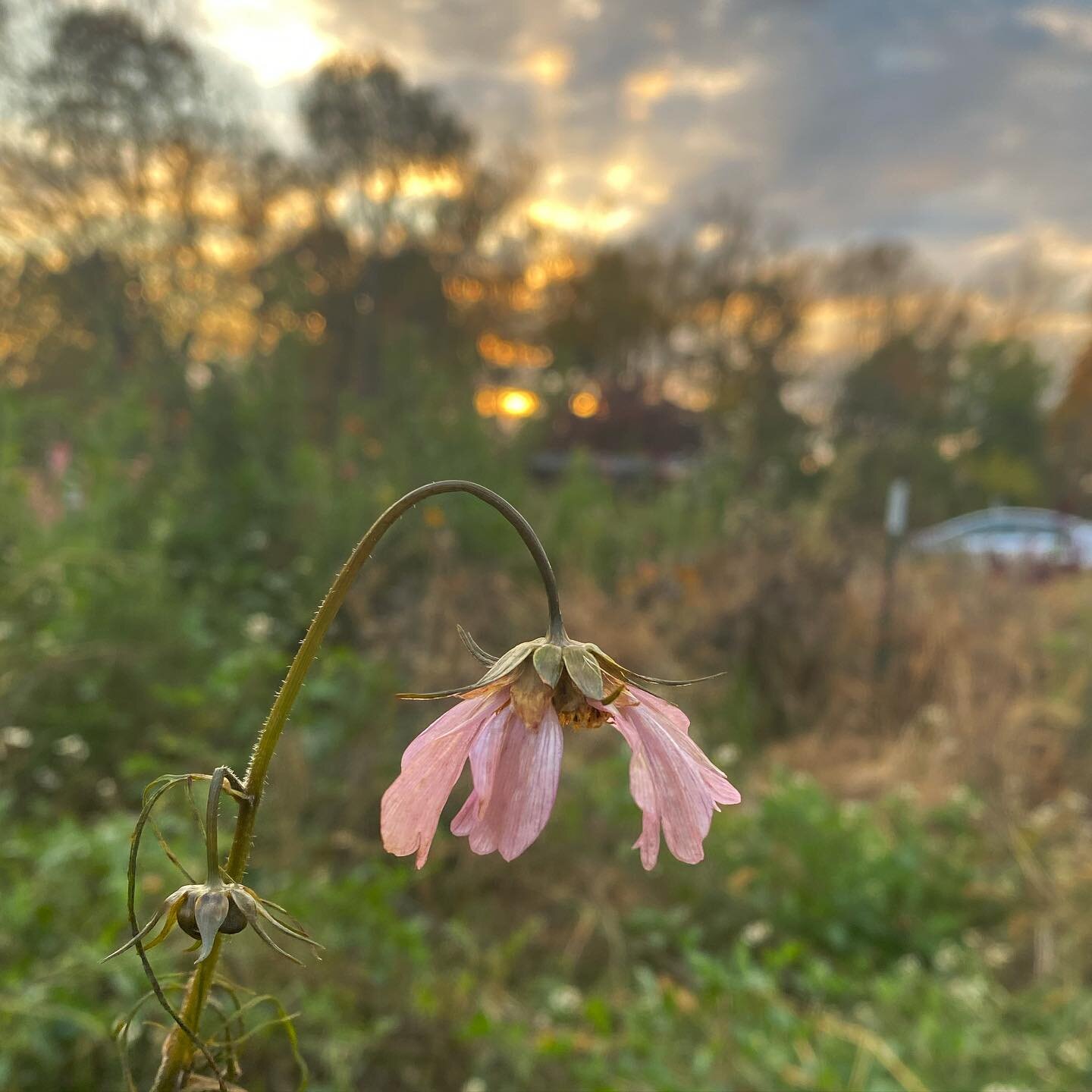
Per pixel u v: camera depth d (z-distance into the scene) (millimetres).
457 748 1014
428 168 24672
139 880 2602
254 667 4176
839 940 3484
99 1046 2154
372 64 22500
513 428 9594
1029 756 5270
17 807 3508
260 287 18625
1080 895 3869
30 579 4352
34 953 2395
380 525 885
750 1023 2914
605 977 3162
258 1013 2389
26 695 3828
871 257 38219
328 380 18438
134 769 3248
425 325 25484
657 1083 2520
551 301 37094
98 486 5664
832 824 4035
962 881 3990
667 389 40250
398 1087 2512
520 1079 2549
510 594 6344
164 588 4844
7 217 18562
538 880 3588
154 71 18453
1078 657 6246
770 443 15484
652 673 6008
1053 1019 3170
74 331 17656
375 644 5250
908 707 6105
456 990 2721
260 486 6434
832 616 6844
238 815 828
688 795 1013
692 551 8406
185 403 7453
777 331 39156
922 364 36344
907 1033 2992
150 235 19375
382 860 3494
